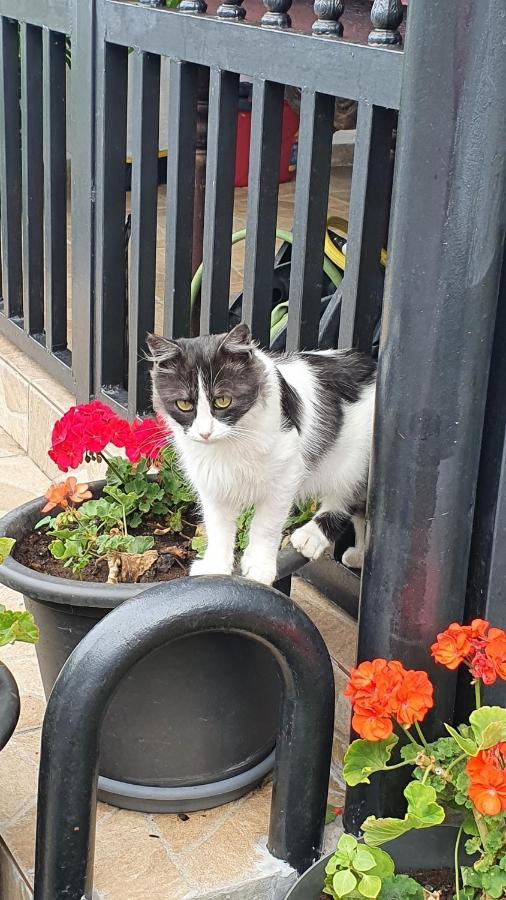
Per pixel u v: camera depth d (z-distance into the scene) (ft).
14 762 3.73
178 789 3.49
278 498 3.70
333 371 4.04
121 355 5.76
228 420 3.53
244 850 3.36
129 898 3.17
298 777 3.20
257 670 3.42
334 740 3.88
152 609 2.88
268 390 3.60
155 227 5.24
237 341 3.56
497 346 2.98
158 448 3.93
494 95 2.67
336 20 3.89
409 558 3.07
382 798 3.29
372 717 2.81
